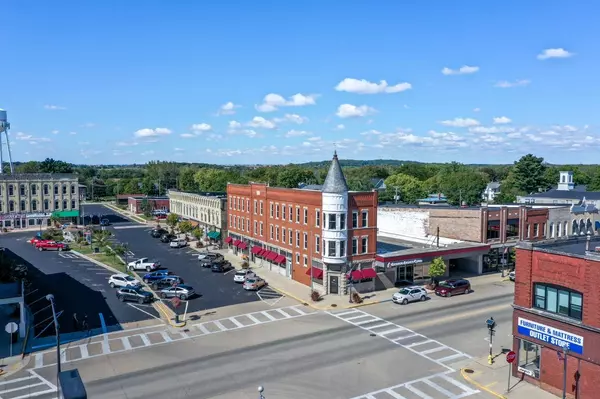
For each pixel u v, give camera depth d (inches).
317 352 1470.2
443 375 1305.4
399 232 3102.9
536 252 1238.3
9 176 4220.0
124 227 4554.6
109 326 1726.1
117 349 1501.0
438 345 1531.7
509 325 1732.3
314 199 2256.4
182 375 1304.1
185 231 3700.8
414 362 1392.7
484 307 1974.7
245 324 1750.7
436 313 1884.8
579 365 1136.2
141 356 1443.2
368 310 1931.6
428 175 7859.3
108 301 2042.3
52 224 4306.1
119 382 1259.2
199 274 2586.1
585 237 1464.1
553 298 1205.1
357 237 2202.3
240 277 2386.8
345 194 2140.7
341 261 2144.4
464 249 2549.2
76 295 2130.9
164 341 1573.6
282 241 2564.0
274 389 1219.9
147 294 2017.7
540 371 1229.1
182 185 7362.2
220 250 3309.5
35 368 1353.3
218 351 1482.5
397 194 5649.6
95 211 5910.4
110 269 2687.0
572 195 4178.2
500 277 2571.4
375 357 1432.1
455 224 2815.0
